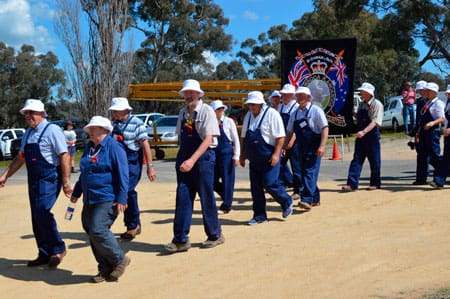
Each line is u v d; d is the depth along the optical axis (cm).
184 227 679
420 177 1059
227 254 659
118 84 3188
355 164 1027
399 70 4775
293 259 618
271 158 788
